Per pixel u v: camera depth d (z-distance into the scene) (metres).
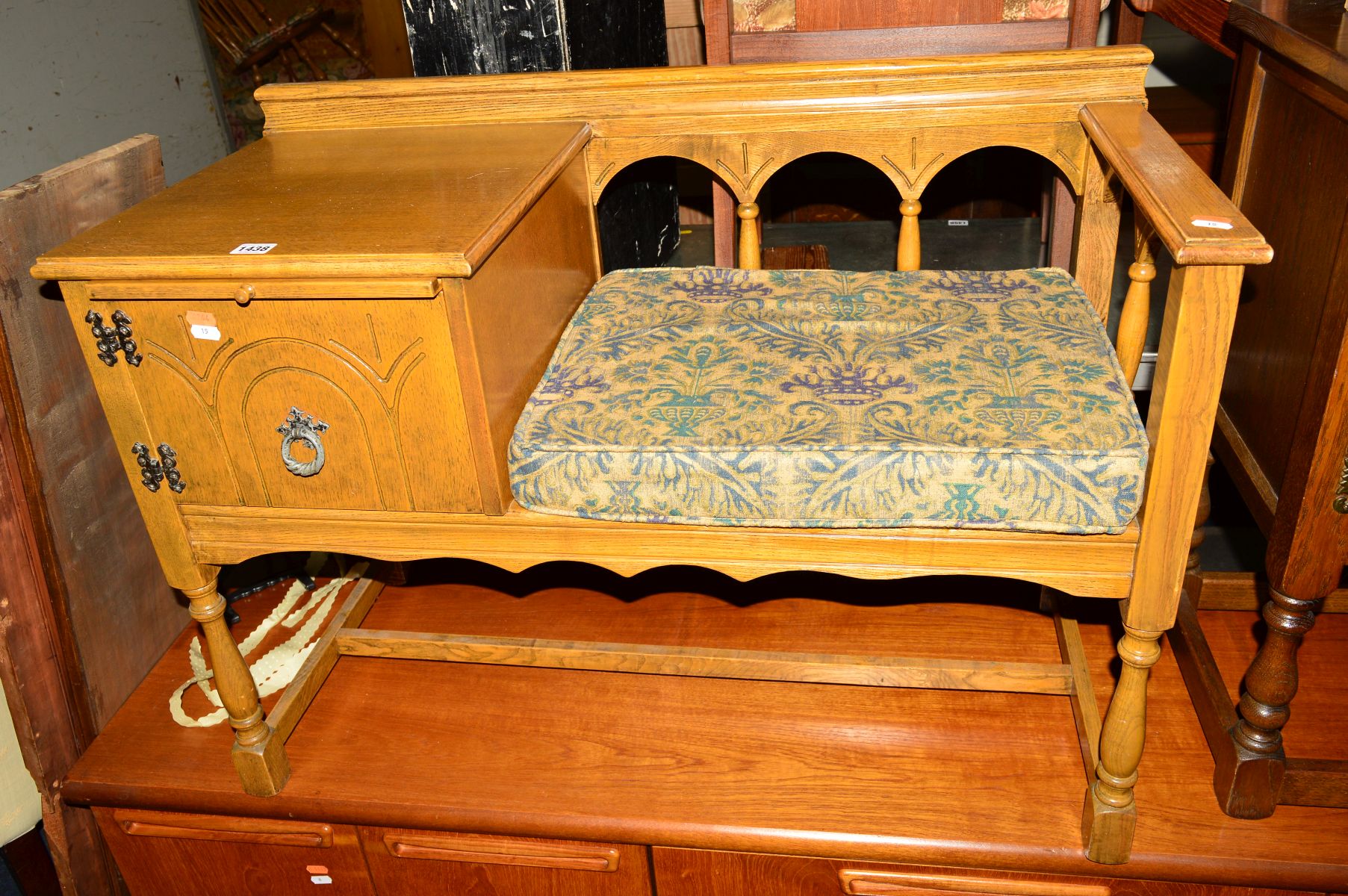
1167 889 1.35
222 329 1.19
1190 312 1.02
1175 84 2.80
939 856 1.36
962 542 1.20
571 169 1.55
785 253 2.21
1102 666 1.62
